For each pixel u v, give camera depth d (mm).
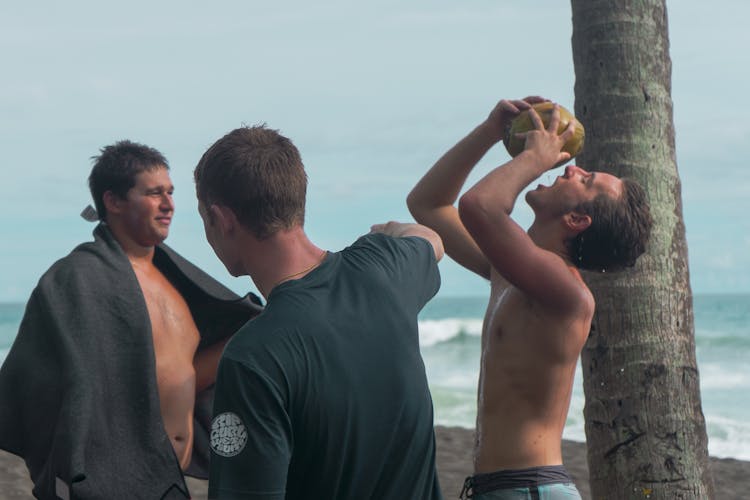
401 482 3598
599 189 4773
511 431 4617
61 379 5379
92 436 5383
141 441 5582
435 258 4195
